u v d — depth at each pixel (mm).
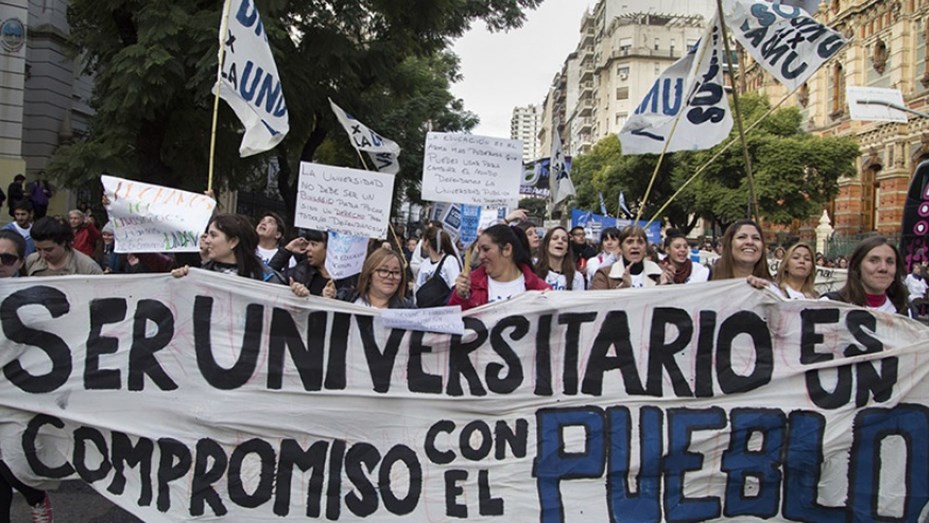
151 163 12344
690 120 5992
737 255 4547
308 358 3900
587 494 3822
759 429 3871
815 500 3846
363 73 14117
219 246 4164
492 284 4398
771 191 33812
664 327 3939
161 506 3805
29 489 3877
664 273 5566
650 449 3855
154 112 11555
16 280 3863
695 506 3834
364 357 3910
